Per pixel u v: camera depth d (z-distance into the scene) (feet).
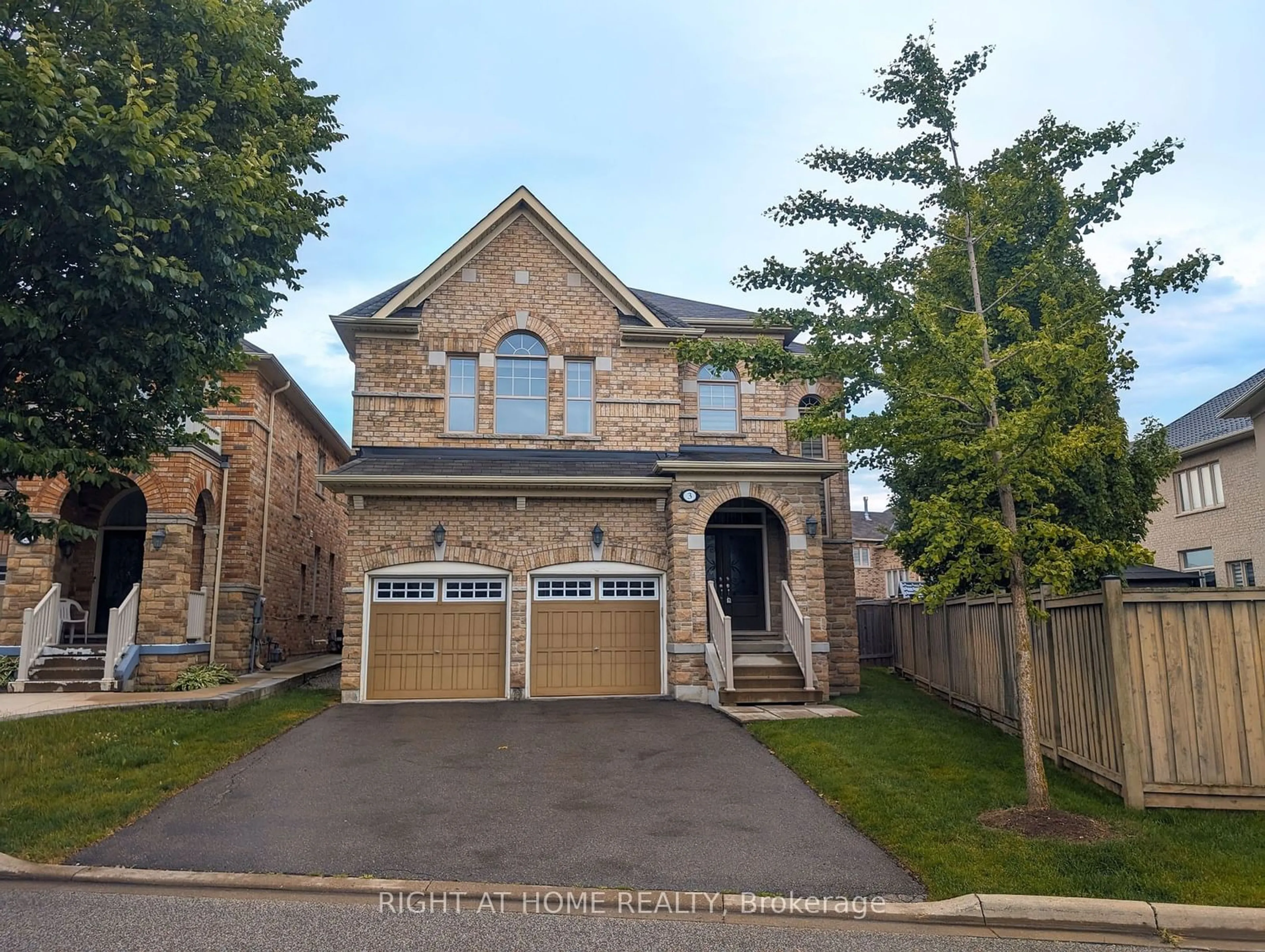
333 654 86.33
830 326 31.81
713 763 34.96
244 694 48.21
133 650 51.11
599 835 26.11
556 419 58.70
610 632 53.57
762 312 33.30
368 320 56.95
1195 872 22.24
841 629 56.03
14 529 27.35
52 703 44.06
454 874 22.89
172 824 26.66
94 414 29.58
